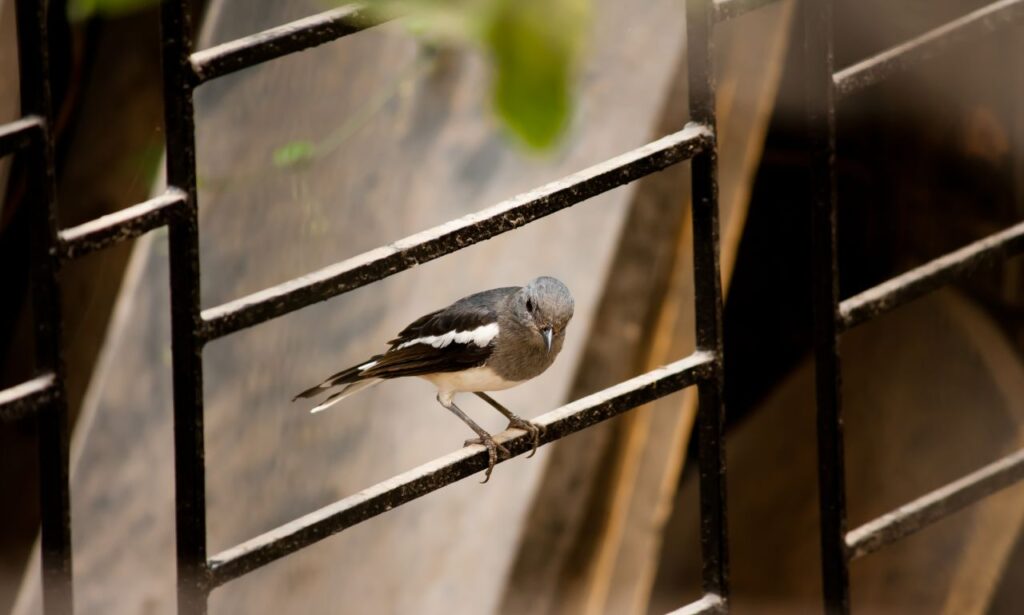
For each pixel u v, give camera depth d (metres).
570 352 10.95
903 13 12.79
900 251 14.80
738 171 11.94
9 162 13.37
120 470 11.89
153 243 12.57
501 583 10.43
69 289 13.64
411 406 11.12
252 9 12.30
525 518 10.69
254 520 11.07
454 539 10.62
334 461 11.03
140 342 12.27
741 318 15.62
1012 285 14.02
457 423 10.95
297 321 11.52
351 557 10.67
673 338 11.19
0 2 12.62
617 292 11.14
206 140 12.16
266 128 12.12
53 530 4.96
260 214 11.92
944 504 7.12
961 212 14.38
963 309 14.16
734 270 15.57
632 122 11.30
